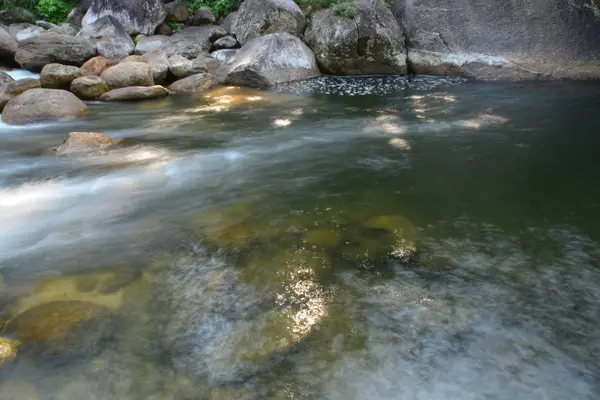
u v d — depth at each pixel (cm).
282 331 279
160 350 265
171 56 1270
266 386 240
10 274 344
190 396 235
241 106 950
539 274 333
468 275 334
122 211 459
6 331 278
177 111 912
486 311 294
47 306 301
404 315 291
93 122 828
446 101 948
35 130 775
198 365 254
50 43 1162
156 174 564
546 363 252
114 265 356
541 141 670
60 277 339
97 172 571
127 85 1052
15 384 241
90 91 1004
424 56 1252
